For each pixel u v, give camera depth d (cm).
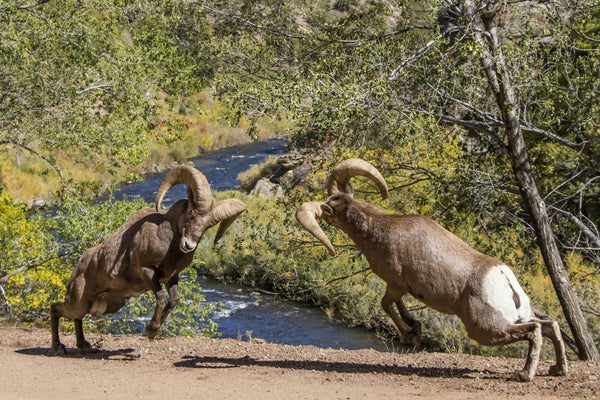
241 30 1903
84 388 955
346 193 1052
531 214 1599
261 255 2436
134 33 2280
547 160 2223
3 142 2142
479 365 1080
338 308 2589
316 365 1118
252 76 1856
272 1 1883
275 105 1398
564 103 1822
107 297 1223
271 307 2711
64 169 4662
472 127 1648
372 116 1428
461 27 1521
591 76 1711
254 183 4703
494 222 1808
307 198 1809
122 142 2091
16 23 1966
